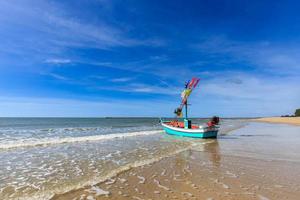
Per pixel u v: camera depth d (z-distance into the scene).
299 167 9.67
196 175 8.50
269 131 31.98
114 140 20.19
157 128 41.84
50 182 7.76
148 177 8.28
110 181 7.82
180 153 13.32
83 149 14.86
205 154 12.94
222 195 6.38
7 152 13.65
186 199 6.10
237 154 12.91
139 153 13.37
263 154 12.84
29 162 10.91
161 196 6.35
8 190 6.97
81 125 53.16
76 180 7.96
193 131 22.34
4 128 39.53
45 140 19.69
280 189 6.86
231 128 40.34
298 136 24.22
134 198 6.21
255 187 7.05
